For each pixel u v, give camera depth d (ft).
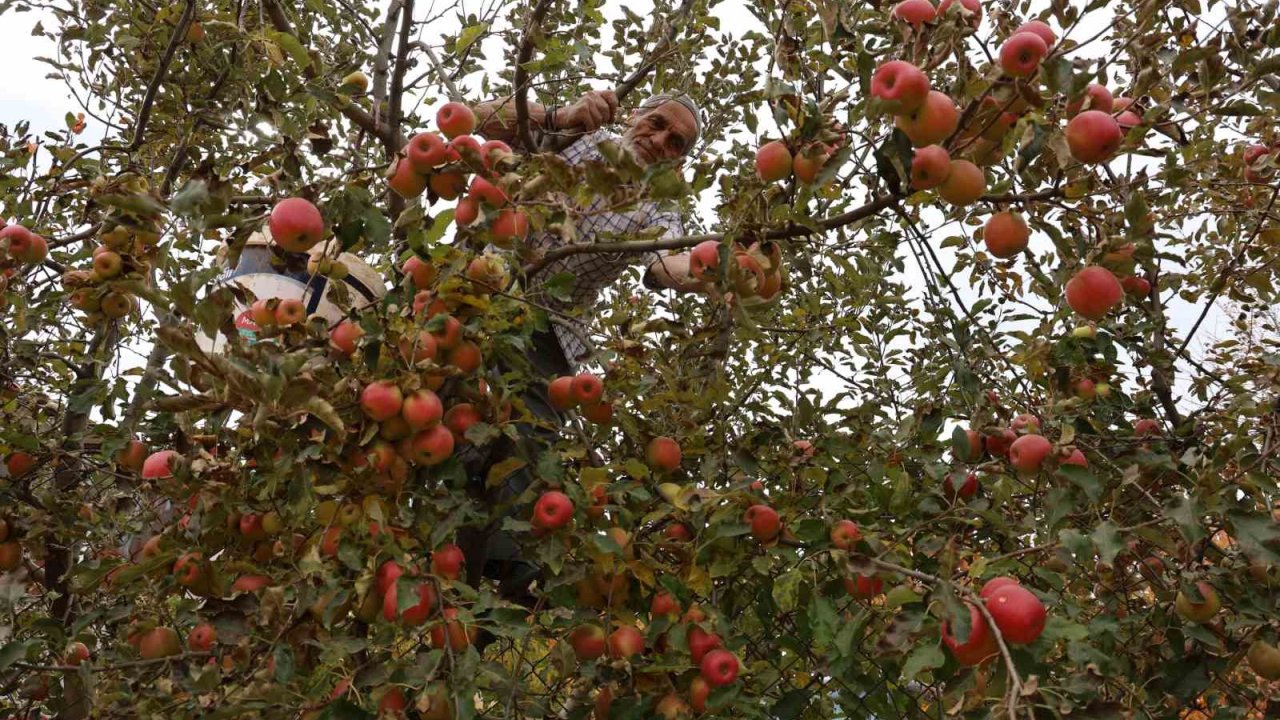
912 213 7.32
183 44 10.96
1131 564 8.57
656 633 6.73
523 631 6.03
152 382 7.50
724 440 8.04
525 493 6.83
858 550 6.49
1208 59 5.96
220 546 6.58
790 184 6.38
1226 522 7.10
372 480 6.18
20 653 6.59
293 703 5.77
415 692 5.90
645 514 7.27
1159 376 10.26
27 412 9.37
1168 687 7.45
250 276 7.77
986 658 5.16
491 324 6.59
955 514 7.38
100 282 6.81
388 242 6.46
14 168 9.59
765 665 6.91
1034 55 5.46
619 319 7.45
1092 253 6.21
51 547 8.39
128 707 6.02
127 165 9.73
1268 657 6.95
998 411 8.51
